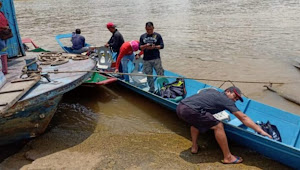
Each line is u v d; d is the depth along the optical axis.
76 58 7.19
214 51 11.92
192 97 4.60
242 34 14.74
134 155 4.85
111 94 7.65
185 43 13.57
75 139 5.43
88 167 4.53
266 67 9.66
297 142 4.76
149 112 6.56
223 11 23.38
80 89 8.05
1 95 4.58
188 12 24.23
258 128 4.35
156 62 6.89
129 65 9.01
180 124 5.97
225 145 4.48
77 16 25.31
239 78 8.73
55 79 5.64
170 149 5.02
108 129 5.82
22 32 18.31
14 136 5.13
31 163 4.69
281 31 14.77
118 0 41.28
